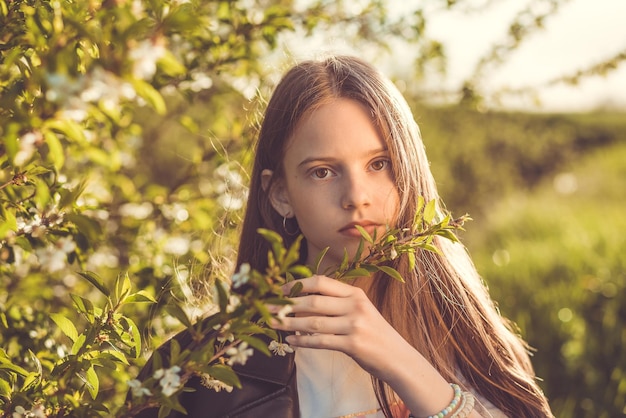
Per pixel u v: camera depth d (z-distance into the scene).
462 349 1.63
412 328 1.59
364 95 1.44
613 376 4.38
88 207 1.51
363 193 1.39
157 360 1.04
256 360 1.49
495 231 8.87
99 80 0.84
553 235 7.92
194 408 1.47
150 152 3.41
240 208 2.12
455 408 1.32
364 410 1.53
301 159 1.43
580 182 12.03
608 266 5.81
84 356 1.24
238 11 2.06
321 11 2.29
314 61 1.56
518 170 13.36
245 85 2.31
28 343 1.72
